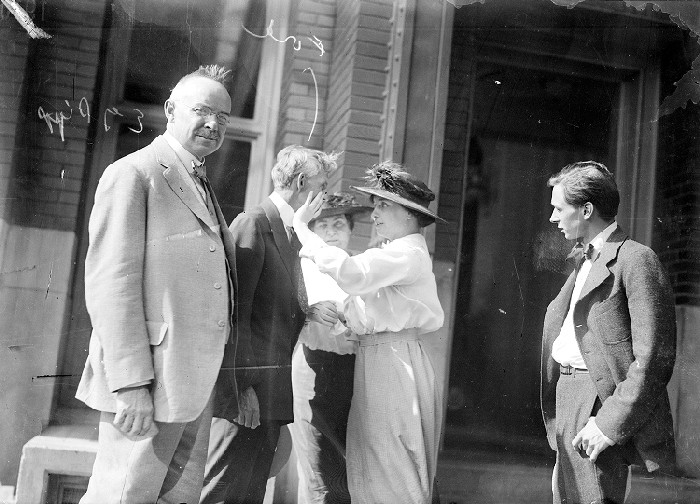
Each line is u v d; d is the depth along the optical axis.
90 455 3.05
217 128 2.76
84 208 3.27
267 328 2.93
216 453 2.86
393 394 2.82
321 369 2.99
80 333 3.18
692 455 3.40
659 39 3.80
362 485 2.81
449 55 3.62
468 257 3.54
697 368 3.54
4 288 3.17
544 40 3.72
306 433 2.98
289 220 3.06
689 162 3.73
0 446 3.03
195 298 2.59
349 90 3.50
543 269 3.55
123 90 3.37
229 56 3.43
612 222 3.13
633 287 2.96
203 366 2.56
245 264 2.91
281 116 3.41
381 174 3.03
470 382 3.43
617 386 2.92
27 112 3.29
